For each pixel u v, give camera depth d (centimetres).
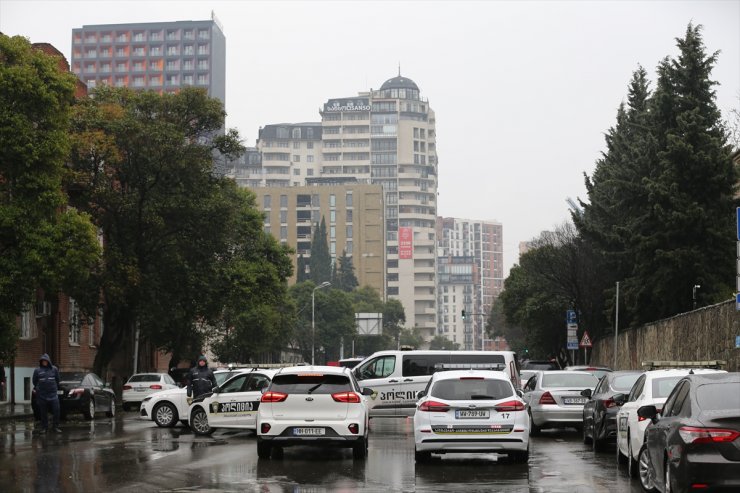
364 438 1928
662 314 4616
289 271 6322
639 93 6191
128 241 4450
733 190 4409
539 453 2056
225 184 4716
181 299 4703
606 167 6047
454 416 1766
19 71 3191
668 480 1180
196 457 1959
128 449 2152
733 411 1120
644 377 1664
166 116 4525
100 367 4681
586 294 5928
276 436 1872
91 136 4162
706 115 4631
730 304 3369
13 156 3192
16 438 2506
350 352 14850
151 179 4419
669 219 4359
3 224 3169
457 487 1471
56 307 5028
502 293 8175
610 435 1989
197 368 2852
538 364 5406
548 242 6356
